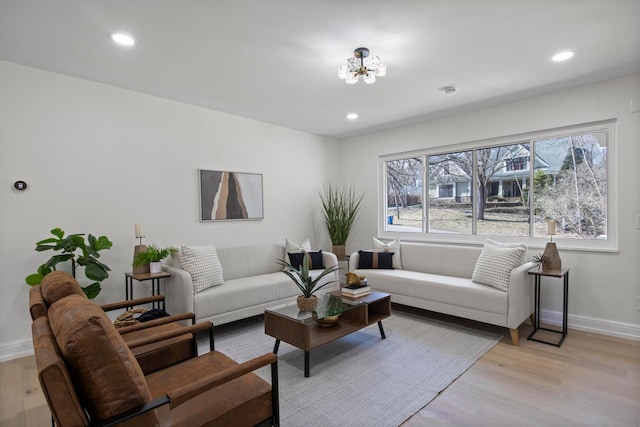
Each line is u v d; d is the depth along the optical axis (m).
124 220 3.40
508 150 4.00
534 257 3.53
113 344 1.08
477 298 3.27
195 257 3.32
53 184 3.00
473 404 2.11
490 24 2.24
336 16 2.12
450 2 1.99
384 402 2.14
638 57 2.75
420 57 2.72
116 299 3.34
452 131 4.39
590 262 3.36
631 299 3.15
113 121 3.33
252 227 4.54
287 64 2.82
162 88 3.39
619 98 3.18
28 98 2.87
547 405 2.09
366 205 5.44
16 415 2.04
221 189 4.17
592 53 2.67
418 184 4.88
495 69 2.97
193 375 1.66
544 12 2.10
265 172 4.70
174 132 3.77
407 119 4.57
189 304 3.06
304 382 2.39
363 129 5.12
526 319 3.45
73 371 1.05
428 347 3.00
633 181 3.13
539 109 3.66
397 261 4.43
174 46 2.50
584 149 3.46
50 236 2.97
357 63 2.57
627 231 3.17
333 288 4.33
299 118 4.51
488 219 4.19
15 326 2.81
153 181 3.60
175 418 1.31
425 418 1.98
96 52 2.60
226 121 4.25
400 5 2.01
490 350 2.92
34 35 2.33
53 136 3.00
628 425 1.89
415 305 3.78
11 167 2.80
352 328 2.85
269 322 2.75
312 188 5.35
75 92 3.11
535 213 3.79
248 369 1.39
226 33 2.32
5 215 2.78
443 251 4.15
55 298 1.51
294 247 4.48
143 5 1.98
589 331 3.35
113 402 1.05
